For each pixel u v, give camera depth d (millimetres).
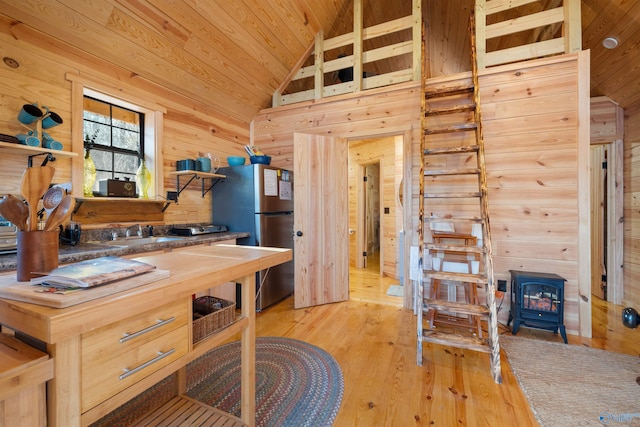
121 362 765
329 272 3273
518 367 1939
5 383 558
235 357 2094
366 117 3225
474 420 1471
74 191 2104
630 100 3012
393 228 4520
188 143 3023
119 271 802
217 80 3072
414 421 1470
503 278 2676
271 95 3742
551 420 1457
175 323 924
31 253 781
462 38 4137
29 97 1883
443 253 2754
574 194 2477
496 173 2691
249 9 2656
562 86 2500
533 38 3541
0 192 1785
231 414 1422
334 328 2605
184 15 2354
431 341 1972
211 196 3299
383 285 4113
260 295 3002
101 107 2449
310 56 3844
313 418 1494
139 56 2395
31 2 1773
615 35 2535
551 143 2533
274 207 3199
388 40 4121
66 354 653
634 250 3025
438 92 2656
